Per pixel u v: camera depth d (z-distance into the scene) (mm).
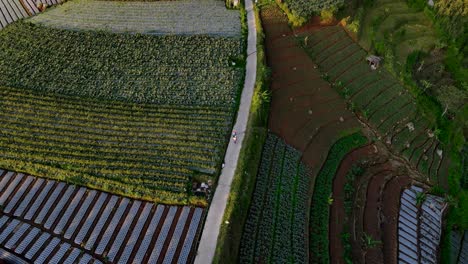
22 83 65750
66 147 56062
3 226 47406
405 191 59750
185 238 46125
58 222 47969
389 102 69750
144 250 45344
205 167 53344
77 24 80188
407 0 89688
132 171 52688
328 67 72688
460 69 79875
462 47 81688
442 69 79375
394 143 64812
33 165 53750
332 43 77188
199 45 72562
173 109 61469
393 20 85688
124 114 60719
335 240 51312
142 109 61281
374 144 64062
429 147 66125
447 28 83438
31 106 61969
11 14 84188
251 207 50500
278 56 72812
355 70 73250
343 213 54344
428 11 87500
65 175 52625
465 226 59750
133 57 70375
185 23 80062
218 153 55062
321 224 52156
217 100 62781
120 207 49625
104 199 50500
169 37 74312
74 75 67250
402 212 57281
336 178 58375
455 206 60531
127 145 56469
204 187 51250
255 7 82000
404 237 54875
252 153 54969
